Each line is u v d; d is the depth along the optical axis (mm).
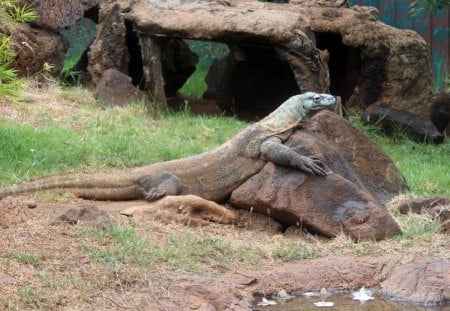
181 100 31906
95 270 14391
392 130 28984
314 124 19359
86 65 30750
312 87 26812
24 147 21438
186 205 18047
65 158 21219
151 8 27688
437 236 17469
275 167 18375
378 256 16625
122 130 24781
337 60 31422
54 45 27984
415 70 30188
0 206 16094
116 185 18953
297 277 15727
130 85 27594
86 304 13477
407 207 19125
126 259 14953
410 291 15562
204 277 14812
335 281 15844
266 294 15344
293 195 17828
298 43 26422
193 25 26953
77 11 28547
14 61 26703
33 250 14734
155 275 14609
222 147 19391
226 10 27328
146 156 22297
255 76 30172
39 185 18422
